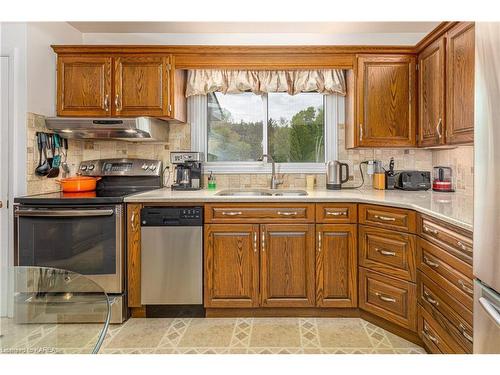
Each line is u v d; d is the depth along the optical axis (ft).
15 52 8.07
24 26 8.09
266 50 9.03
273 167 9.97
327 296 8.05
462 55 6.79
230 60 9.18
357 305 8.04
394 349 6.72
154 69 9.07
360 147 9.20
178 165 9.81
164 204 8.11
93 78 9.07
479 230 4.26
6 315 4.25
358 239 8.03
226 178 10.36
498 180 3.82
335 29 9.96
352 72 9.23
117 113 9.09
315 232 8.05
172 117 9.14
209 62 9.16
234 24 9.66
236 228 8.06
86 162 10.12
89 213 7.65
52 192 9.03
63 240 7.80
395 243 7.18
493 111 3.88
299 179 10.36
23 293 4.86
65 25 9.52
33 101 8.35
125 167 10.02
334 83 9.76
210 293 8.08
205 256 8.08
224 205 8.07
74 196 8.15
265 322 7.95
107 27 9.89
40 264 7.77
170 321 8.05
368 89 9.03
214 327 7.72
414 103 8.96
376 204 7.57
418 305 6.73
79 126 8.72
